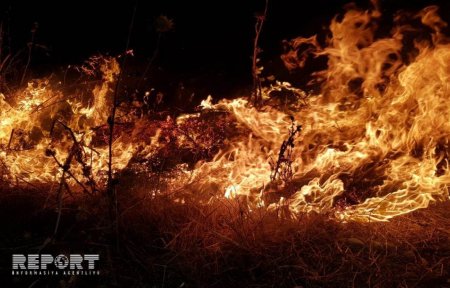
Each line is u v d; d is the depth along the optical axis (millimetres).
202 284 3381
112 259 3561
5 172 4598
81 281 3342
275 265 3541
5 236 3723
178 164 5082
